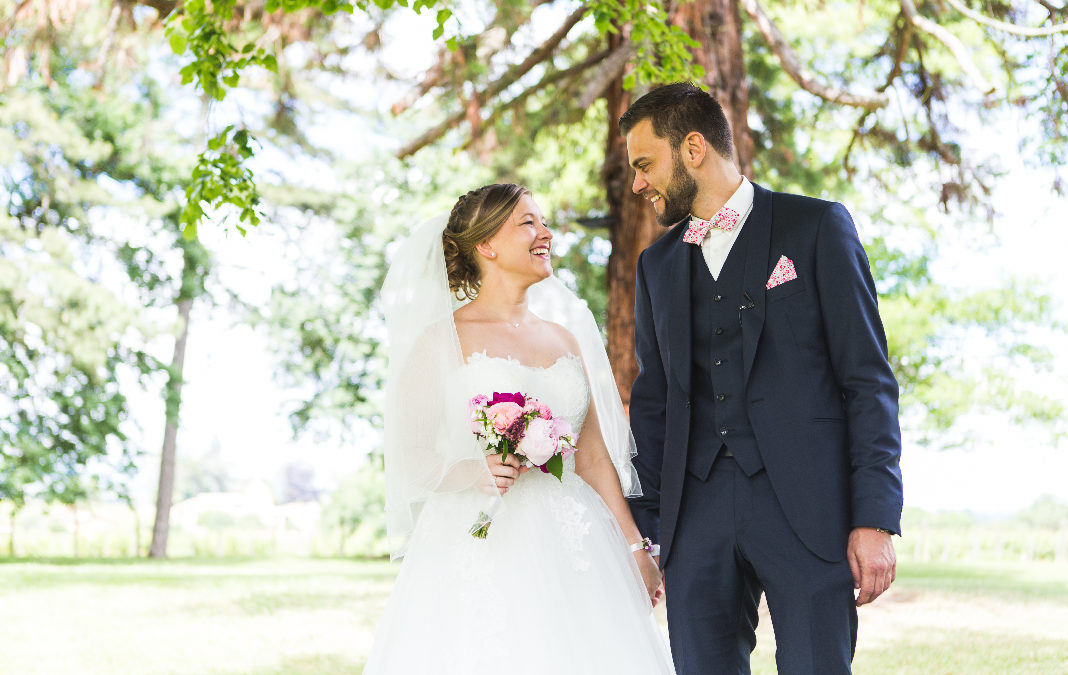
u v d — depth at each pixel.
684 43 5.87
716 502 2.62
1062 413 17.70
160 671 6.05
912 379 17.73
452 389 2.82
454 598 2.69
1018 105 10.05
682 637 2.63
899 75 9.80
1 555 21.28
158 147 18.72
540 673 2.58
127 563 17.84
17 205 18.30
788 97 13.28
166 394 20.64
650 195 2.78
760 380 2.58
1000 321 17.38
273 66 4.91
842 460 2.53
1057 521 25.22
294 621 8.38
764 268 2.62
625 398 7.47
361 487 23.66
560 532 2.81
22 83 17.00
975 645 6.63
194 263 20.00
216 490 46.34
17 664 6.31
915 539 20.78
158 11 7.97
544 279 3.05
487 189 3.02
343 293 19.42
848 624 2.47
